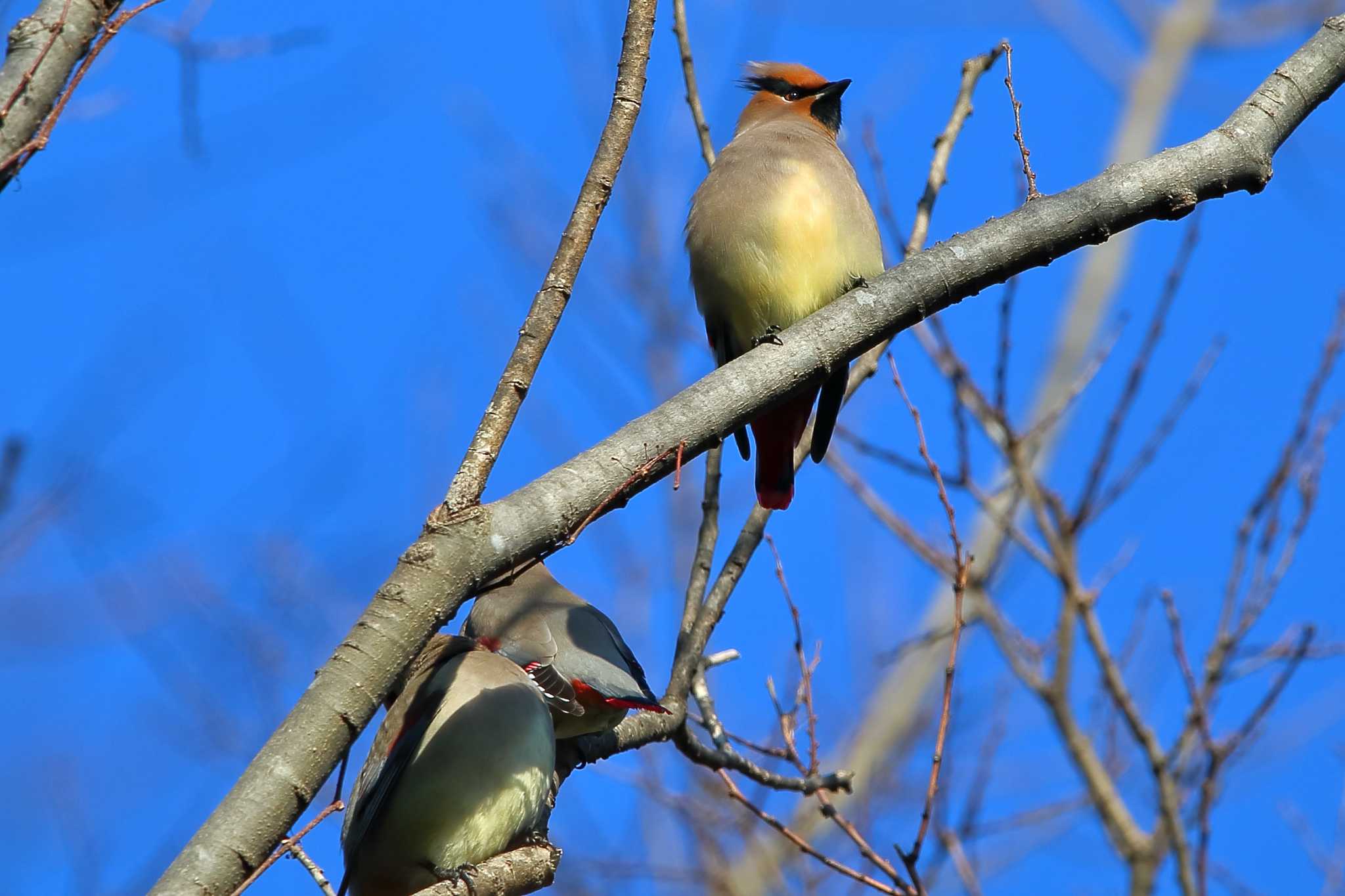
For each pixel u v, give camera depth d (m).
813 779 9.30
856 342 6.72
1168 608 11.34
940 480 9.07
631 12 6.43
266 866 5.08
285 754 5.20
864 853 8.98
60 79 6.03
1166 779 11.36
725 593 9.62
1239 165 6.94
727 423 6.39
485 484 5.73
